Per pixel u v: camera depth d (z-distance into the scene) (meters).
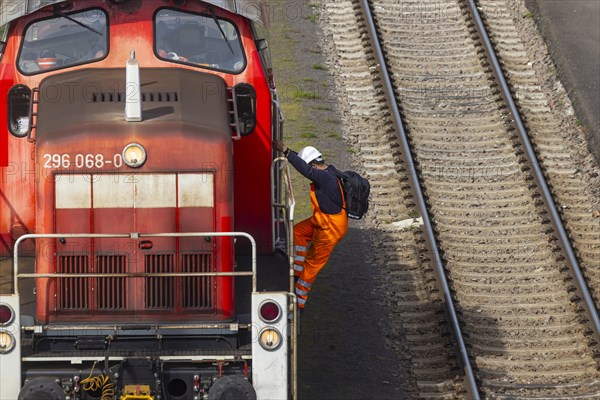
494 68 60.28
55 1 31.42
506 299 42.66
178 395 29.27
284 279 32.03
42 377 28.34
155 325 28.81
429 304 41.78
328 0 69.56
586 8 68.81
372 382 36.22
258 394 28.38
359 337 39.22
